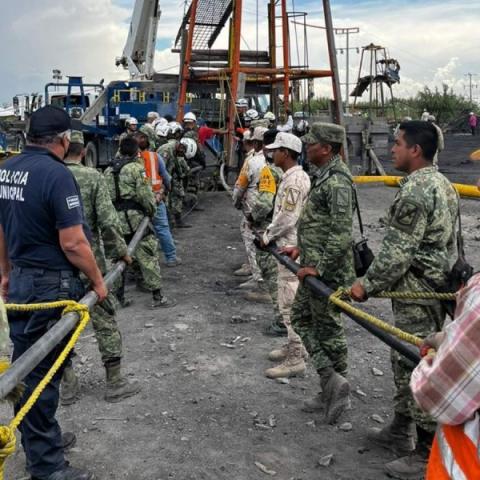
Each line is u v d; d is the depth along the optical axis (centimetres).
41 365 320
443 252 317
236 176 1406
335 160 384
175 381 470
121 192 605
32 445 329
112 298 435
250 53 1591
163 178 810
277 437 387
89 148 1612
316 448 373
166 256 831
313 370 488
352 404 429
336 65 1514
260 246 475
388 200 1320
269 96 1702
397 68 2148
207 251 912
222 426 402
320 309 389
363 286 319
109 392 440
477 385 169
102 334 435
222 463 359
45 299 320
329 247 370
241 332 576
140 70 1956
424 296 306
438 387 174
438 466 186
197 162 1229
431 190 308
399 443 361
